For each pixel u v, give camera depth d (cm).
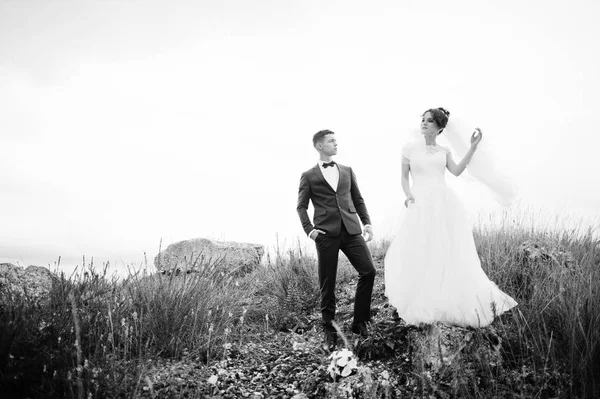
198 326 436
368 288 431
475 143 420
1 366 315
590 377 317
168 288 468
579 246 549
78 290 436
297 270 626
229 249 712
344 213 449
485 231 624
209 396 342
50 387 304
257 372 394
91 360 336
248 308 515
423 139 455
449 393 326
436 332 370
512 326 394
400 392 343
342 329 444
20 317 357
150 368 365
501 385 329
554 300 403
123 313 425
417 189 433
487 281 399
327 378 363
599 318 354
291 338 464
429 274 395
